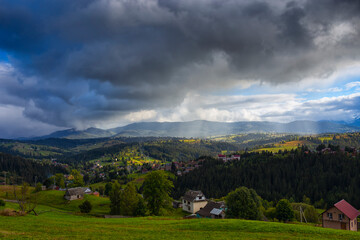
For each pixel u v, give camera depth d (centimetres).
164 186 7825
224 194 17700
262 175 18762
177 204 12769
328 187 15825
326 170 17250
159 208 7675
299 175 17762
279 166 19438
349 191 14262
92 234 3297
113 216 7694
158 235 3406
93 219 5591
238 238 3284
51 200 11300
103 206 10706
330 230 3891
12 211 4912
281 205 8756
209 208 9569
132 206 8588
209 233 3609
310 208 9862
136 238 3188
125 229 3809
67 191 11762
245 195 7369
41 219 4578
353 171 15950
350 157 18575
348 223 6156
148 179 7706
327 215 6550
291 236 3469
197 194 11138
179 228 4038
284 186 16912
